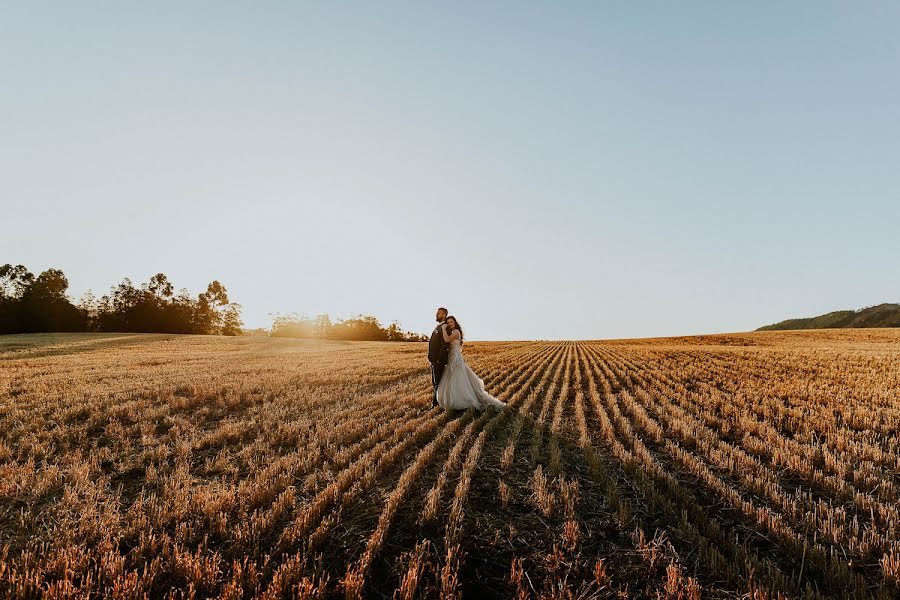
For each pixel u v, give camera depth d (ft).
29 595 10.32
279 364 69.46
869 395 35.83
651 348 122.52
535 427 26.94
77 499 15.66
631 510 15.25
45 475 17.81
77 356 84.02
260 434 25.29
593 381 51.52
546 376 55.57
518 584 10.85
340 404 33.96
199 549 11.44
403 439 23.99
